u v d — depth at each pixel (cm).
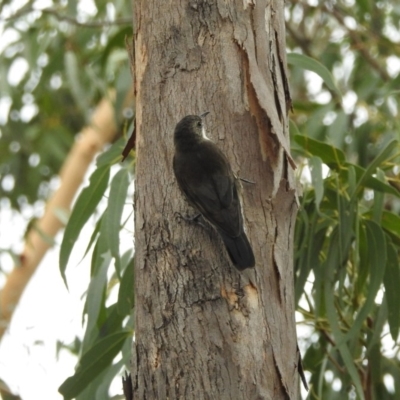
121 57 1586
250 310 681
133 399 686
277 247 722
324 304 1057
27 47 1523
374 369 1023
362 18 1638
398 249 1059
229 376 657
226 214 705
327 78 1090
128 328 1011
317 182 953
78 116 1864
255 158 746
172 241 718
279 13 802
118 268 966
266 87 762
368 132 1345
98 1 1582
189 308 682
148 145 767
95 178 1056
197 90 763
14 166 1836
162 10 787
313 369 1116
